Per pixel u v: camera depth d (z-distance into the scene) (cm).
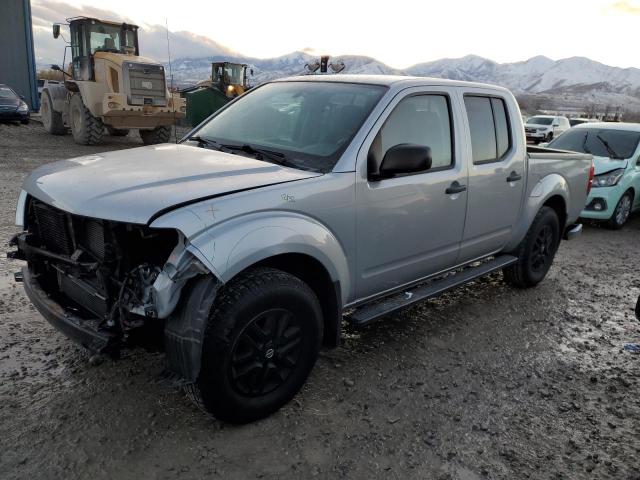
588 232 862
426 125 384
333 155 328
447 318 468
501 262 491
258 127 381
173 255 254
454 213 406
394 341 415
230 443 283
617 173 849
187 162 319
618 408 343
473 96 431
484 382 363
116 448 274
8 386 322
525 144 488
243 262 262
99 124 1569
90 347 268
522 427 315
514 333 446
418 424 311
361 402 328
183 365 260
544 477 275
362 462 276
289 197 291
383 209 344
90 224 283
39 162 1223
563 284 584
